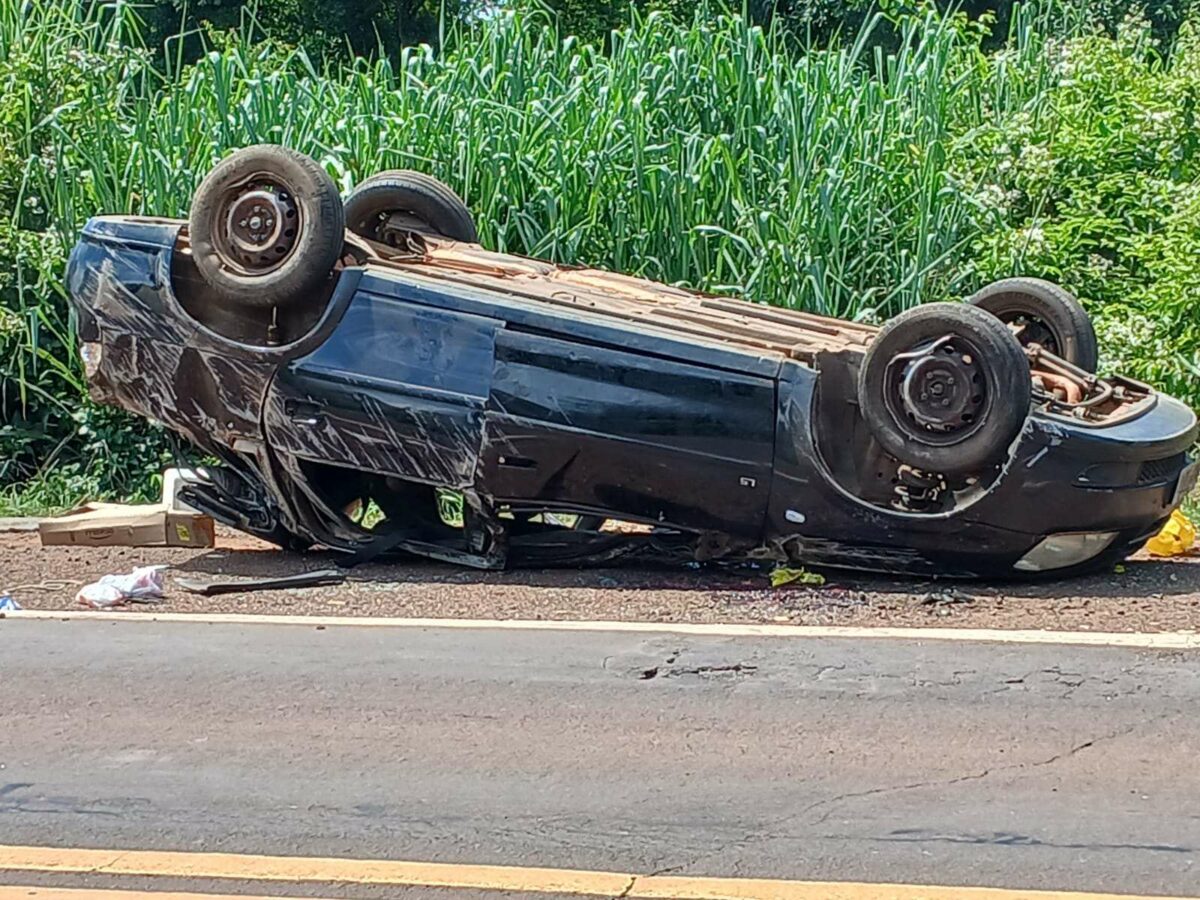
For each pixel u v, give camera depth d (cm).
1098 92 1265
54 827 446
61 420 1175
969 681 588
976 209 1185
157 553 877
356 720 545
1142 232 1216
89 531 889
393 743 519
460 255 873
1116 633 659
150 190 1152
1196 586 761
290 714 552
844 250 1154
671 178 1145
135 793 474
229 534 953
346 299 768
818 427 734
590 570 811
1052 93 1298
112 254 798
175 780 486
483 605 728
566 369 744
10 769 497
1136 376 1123
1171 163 1227
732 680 591
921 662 613
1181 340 1136
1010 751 509
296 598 748
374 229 935
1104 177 1218
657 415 737
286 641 654
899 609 712
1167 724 536
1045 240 1164
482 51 1262
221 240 767
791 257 1119
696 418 734
